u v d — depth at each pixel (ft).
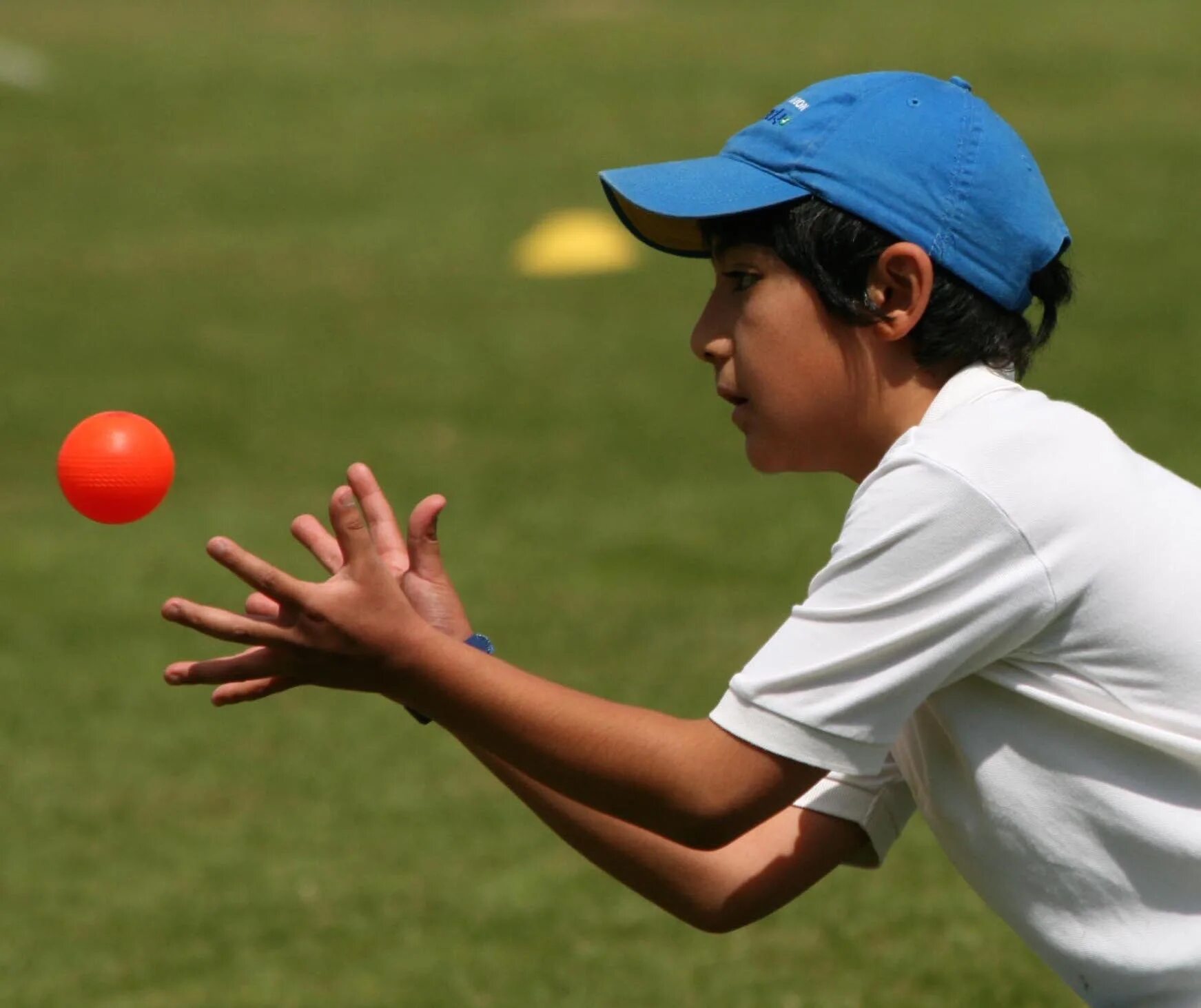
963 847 24.97
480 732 22.82
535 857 57.11
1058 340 116.16
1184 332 117.29
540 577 81.35
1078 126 176.45
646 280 138.00
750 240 24.53
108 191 168.45
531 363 118.21
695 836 23.25
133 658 74.59
